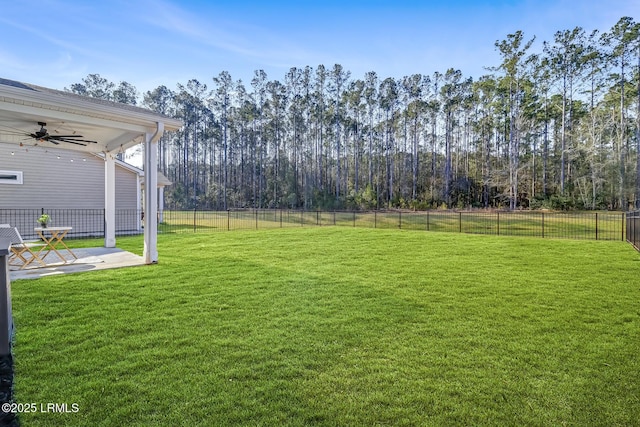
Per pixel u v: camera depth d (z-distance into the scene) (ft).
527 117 93.35
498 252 26.40
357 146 114.01
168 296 14.51
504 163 98.73
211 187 124.16
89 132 23.72
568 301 14.24
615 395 7.50
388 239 33.53
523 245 29.94
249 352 9.34
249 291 15.42
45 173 37.81
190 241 32.14
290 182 114.01
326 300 14.21
